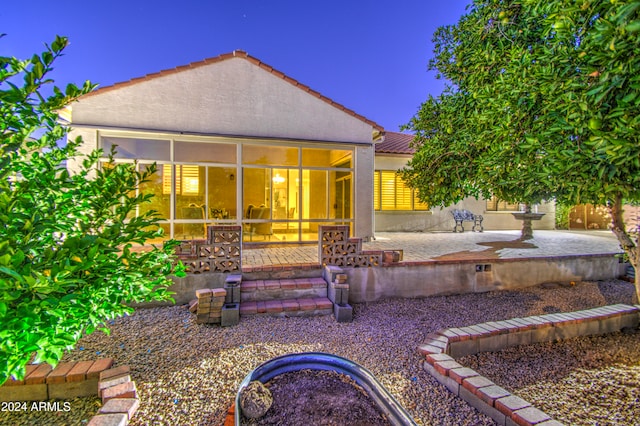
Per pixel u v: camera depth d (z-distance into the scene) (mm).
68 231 2059
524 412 2502
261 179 9109
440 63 6371
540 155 3721
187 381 3129
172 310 4996
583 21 2877
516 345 4102
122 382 2877
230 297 4863
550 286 6781
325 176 9680
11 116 1670
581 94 2865
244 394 2510
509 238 11406
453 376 3080
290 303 5078
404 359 3688
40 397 2873
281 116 9000
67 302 1580
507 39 4660
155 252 2238
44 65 1551
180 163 8398
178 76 8188
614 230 4590
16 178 2061
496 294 6320
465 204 14789
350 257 5828
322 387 2895
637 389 3234
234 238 5418
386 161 13578
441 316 5133
